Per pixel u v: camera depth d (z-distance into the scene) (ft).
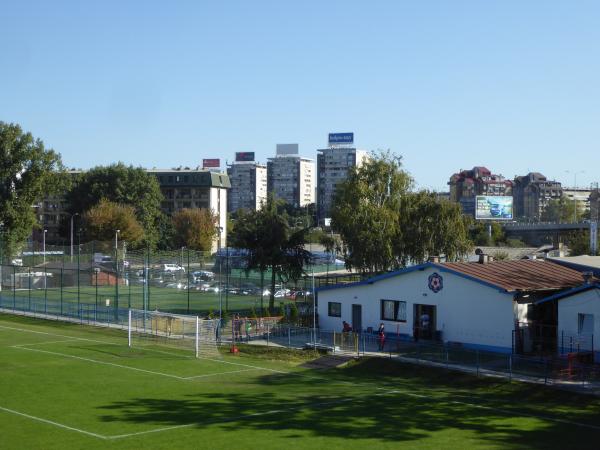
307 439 100.37
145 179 533.96
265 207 250.78
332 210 286.87
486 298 173.27
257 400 126.72
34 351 178.09
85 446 96.17
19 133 385.09
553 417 116.37
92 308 243.19
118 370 154.20
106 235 457.27
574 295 158.40
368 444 97.91
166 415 114.62
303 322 211.82
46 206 624.18
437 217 280.31
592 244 313.32
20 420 110.01
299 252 247.50
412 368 155.74
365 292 200.85
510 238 634.02
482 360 160.86
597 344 154.10
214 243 599.16
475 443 99.35
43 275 297.53
